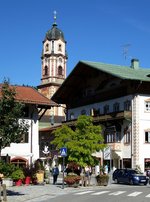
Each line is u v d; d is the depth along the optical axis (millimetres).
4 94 26125
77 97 74125
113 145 60844
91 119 39531
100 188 36219
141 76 59625
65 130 39781
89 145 38000
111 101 63938
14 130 25766
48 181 41250
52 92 116938
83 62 66000
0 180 27594
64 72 120688
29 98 46219
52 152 72750
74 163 38969
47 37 121250
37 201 23859
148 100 59250
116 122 61594
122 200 23672
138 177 42531
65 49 122312
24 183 38094
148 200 23766
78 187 36344
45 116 105875
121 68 65625
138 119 58188
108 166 61062
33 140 46469
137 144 57594
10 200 23969
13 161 45031
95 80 68562
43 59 121188
